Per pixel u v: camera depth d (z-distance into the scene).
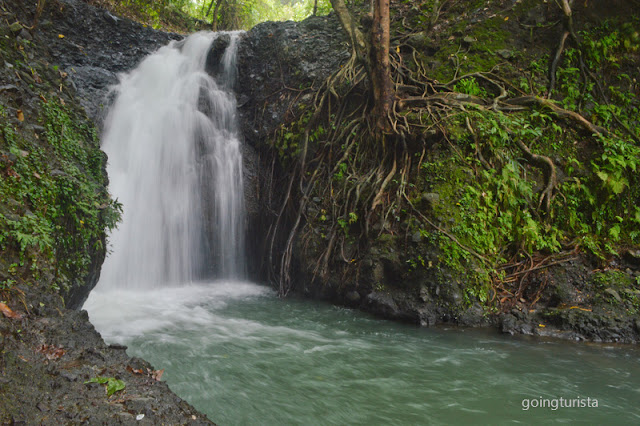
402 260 6.79
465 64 8.40
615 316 5.86
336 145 8.60
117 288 8.20
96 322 6.13
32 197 4.45
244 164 10.12
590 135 7.39
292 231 8.31
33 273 4.03
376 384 4.39
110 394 3.00
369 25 9.20
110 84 10.07
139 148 9.19
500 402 4.06
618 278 6.31
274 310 7.23
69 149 5.59
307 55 10.30
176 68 11.17
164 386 3.31
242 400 3.95
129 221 8.54
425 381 4.48
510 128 7.21
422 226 6.76
